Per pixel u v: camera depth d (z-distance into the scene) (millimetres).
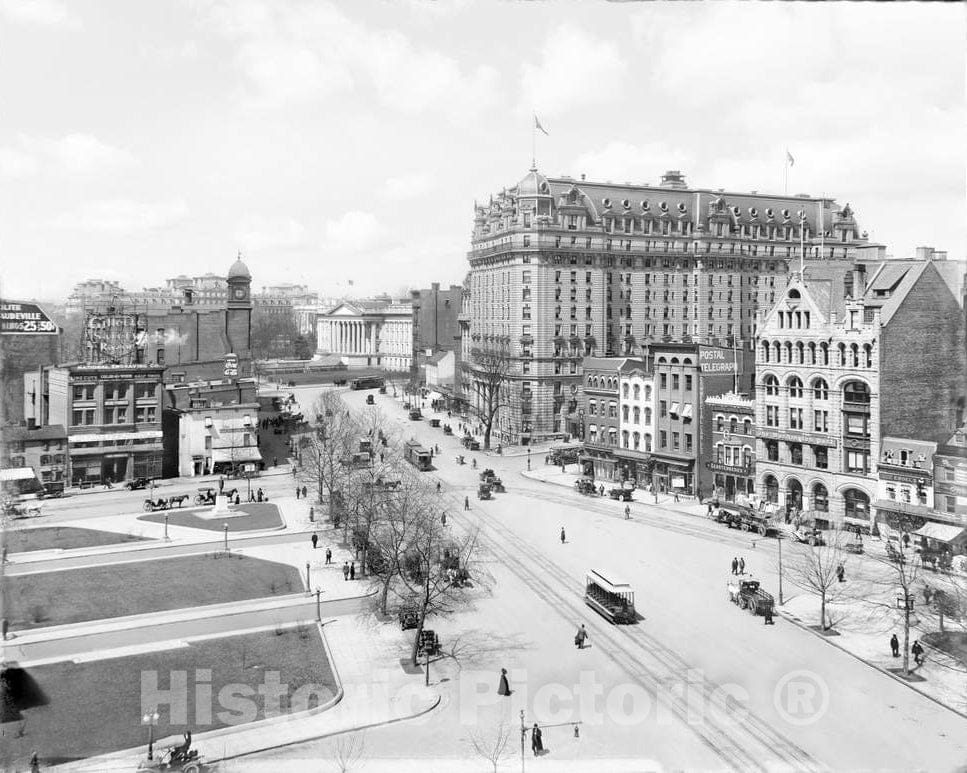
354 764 36688
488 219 167375
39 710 42062
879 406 77938
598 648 51656
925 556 67938
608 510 93375
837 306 83625
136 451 109812
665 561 71812
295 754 37781
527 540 79312
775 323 88062
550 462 126750
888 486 77125
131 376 109688
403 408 186250
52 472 104812
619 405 112250
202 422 119188
